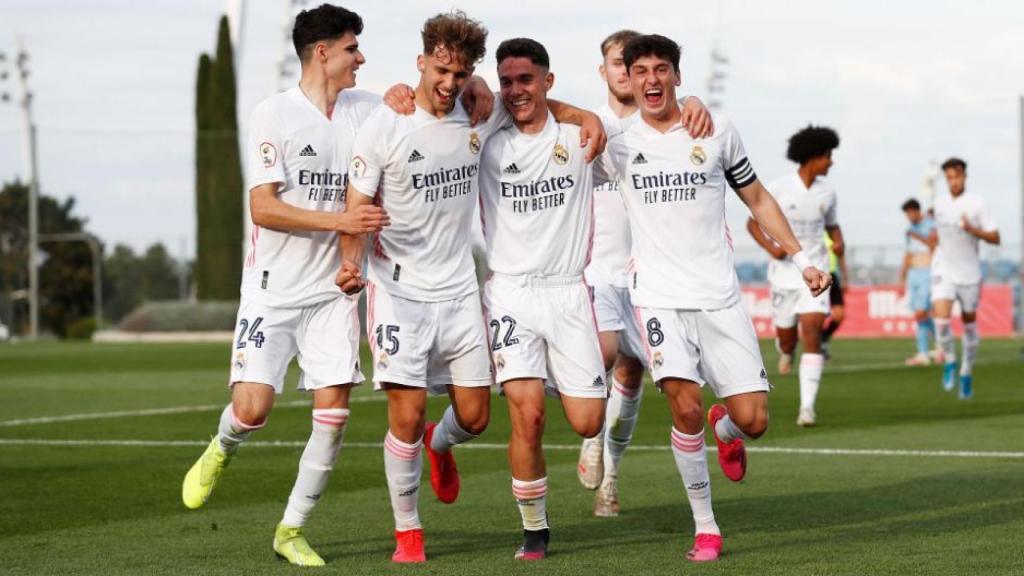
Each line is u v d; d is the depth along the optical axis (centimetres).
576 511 1071
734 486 1181
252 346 898
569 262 919
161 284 8606
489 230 927
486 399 930
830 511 1048
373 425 1728
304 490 877
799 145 1716
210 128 6081
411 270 903
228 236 6062
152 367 3188
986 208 2139
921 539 925
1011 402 2033
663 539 947
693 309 922
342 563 868
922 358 3031
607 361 1064
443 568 848
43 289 9212
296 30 916
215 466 936
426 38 865
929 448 1443
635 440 1549
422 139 880
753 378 927
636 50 912
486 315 925
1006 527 969
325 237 904
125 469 1326
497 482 1221
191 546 927
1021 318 4622
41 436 1631
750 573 820
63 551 909
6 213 9944
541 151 905
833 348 3903
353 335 905
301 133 897
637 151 924
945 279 2169
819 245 1727
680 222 923
